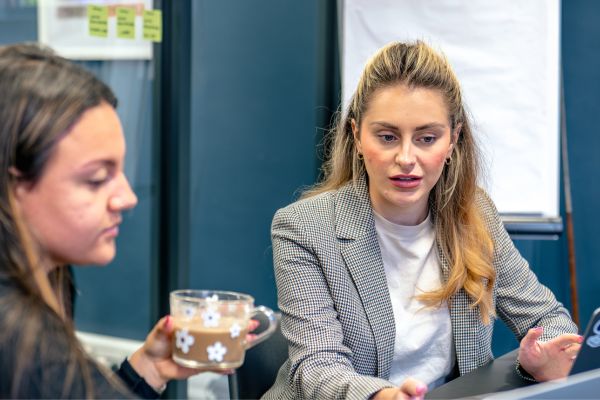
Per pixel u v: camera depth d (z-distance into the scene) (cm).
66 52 308
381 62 147
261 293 358
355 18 275
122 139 86
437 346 158
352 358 150
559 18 264
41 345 79
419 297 156
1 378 78
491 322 164
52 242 82
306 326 144
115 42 314
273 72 349
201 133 365
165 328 99
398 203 145
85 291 343
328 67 335
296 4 342
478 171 164
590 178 302
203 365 99
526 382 143
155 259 325
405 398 110
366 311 151
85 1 309
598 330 114
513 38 265
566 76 301
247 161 357
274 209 353
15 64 82
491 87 268
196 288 369
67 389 79
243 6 352
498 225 173
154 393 100
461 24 268
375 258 156
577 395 100
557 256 306
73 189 81
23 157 79
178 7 309
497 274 168
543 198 270
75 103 81
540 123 267
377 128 144
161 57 313
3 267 80
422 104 141
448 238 160
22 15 299
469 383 142
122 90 320
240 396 156
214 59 359
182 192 319
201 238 368
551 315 167
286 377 151
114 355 338
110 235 85
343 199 161
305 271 151
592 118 300
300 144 346
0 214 80
